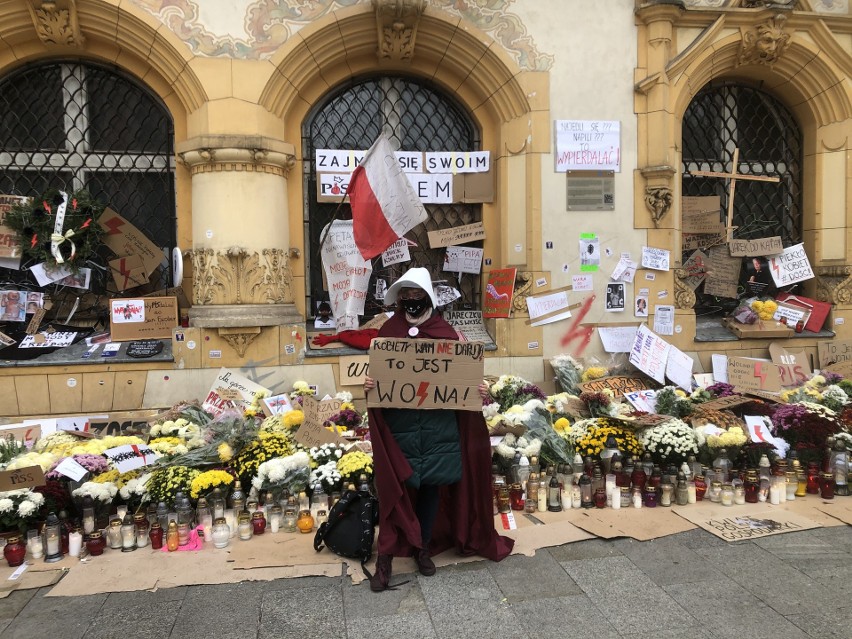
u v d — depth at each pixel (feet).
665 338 22.86
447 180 22.68
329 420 17.83
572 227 22.22
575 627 9.70
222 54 19.88
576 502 14.61
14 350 19.27
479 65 21.85
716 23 22.56
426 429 11.32
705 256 24.61
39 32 19.43
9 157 20.74
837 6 23.79
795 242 25.54
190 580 11.12
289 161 20.71
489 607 10.28
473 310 23.29
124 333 20.06
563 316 22.15
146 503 13.65
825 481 15.16
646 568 11.62
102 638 9.42
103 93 21.12
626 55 22.40
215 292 19.75
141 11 19.44
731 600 10.47
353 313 21.09
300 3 20.35
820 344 24.00
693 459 15.38
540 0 21.84
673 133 22.81
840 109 24.20
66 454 14.67
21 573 11.44
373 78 22.49
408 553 11.53
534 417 16.34
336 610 10.21
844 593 10.66
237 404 19.38
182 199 21.08
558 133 22.03
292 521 13.35
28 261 20.59
